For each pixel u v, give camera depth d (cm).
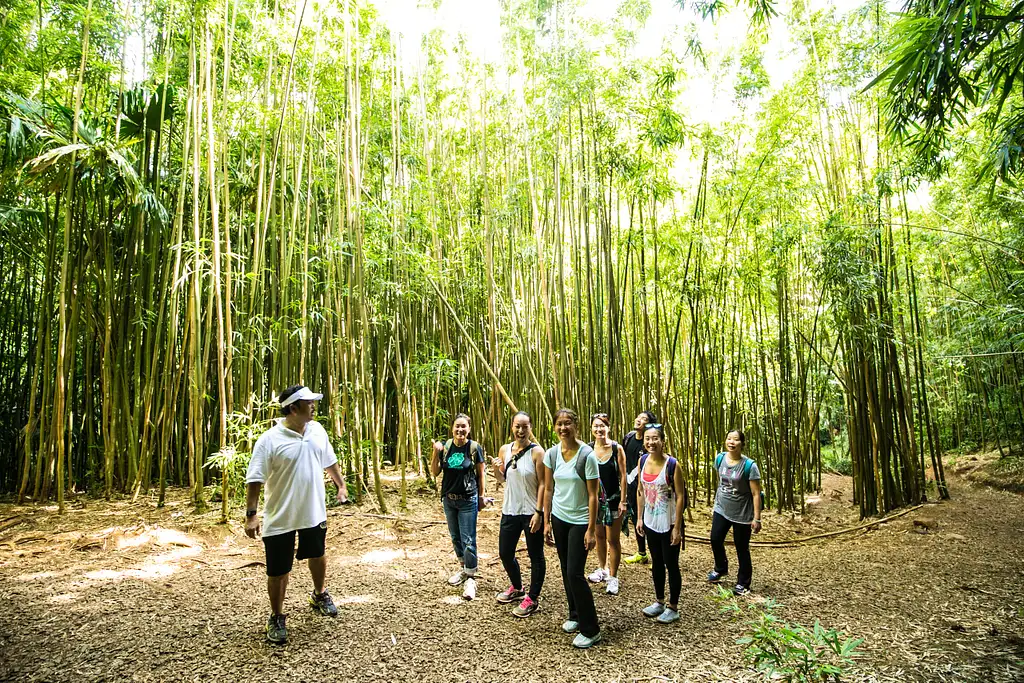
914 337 718
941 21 291
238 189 631
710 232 670
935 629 323
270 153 636
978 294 846
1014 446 969
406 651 287
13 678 249
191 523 490
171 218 605
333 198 686
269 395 606
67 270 574
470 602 358
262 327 568
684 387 770
